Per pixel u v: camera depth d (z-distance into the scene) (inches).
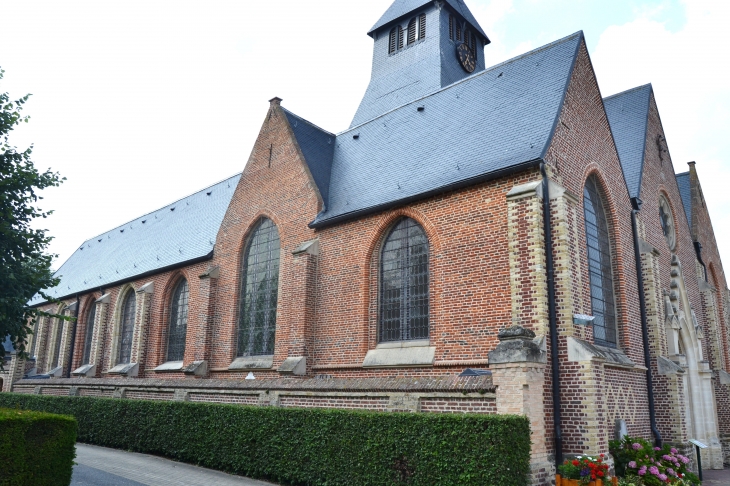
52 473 419.2
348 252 729.6
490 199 594.9
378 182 751.1
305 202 807.7
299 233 804.0
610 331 652.7
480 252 590.6
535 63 706.2
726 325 1112.2
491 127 672.4
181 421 643.5
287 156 858.1
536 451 459.2
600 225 682.2
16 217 621.3
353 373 681.0
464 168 639.8
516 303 541.6
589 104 688.4
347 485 475.2
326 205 797.9
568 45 685.9
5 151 616.1
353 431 482.3
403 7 1230.9
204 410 620.1
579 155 640.4
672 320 736.3
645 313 714.8
